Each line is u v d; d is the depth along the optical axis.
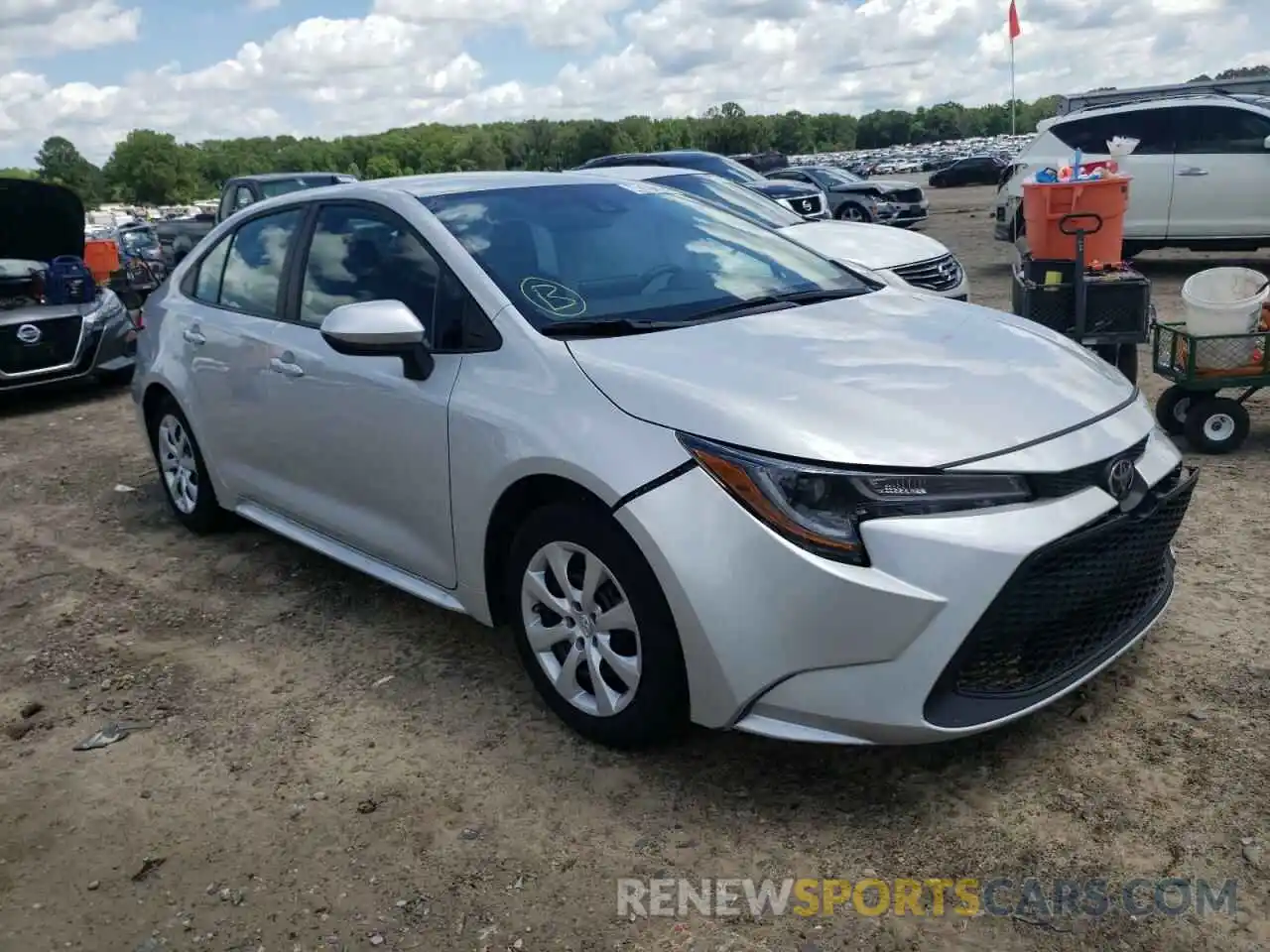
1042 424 2.75
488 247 3.54
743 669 2.62
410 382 3.43
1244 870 2.43
